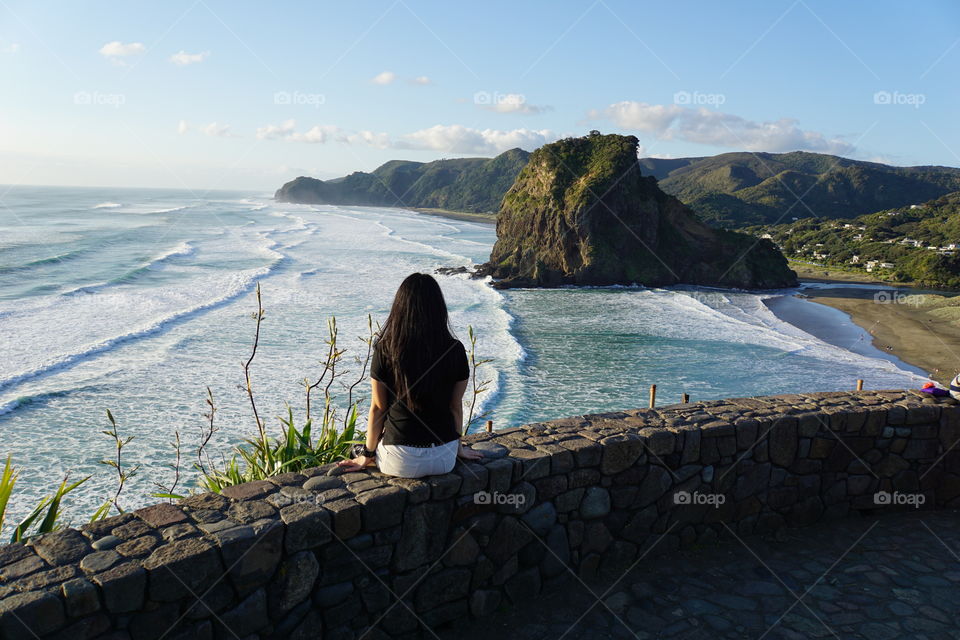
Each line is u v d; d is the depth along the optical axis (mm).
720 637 3053
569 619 3209
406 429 2943
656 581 3572
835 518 4414
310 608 2633
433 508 2957
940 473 4605
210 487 4391
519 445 3492
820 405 4469
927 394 4770
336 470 3100
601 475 3549
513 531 3260
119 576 2115
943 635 3078
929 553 3951
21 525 3170
